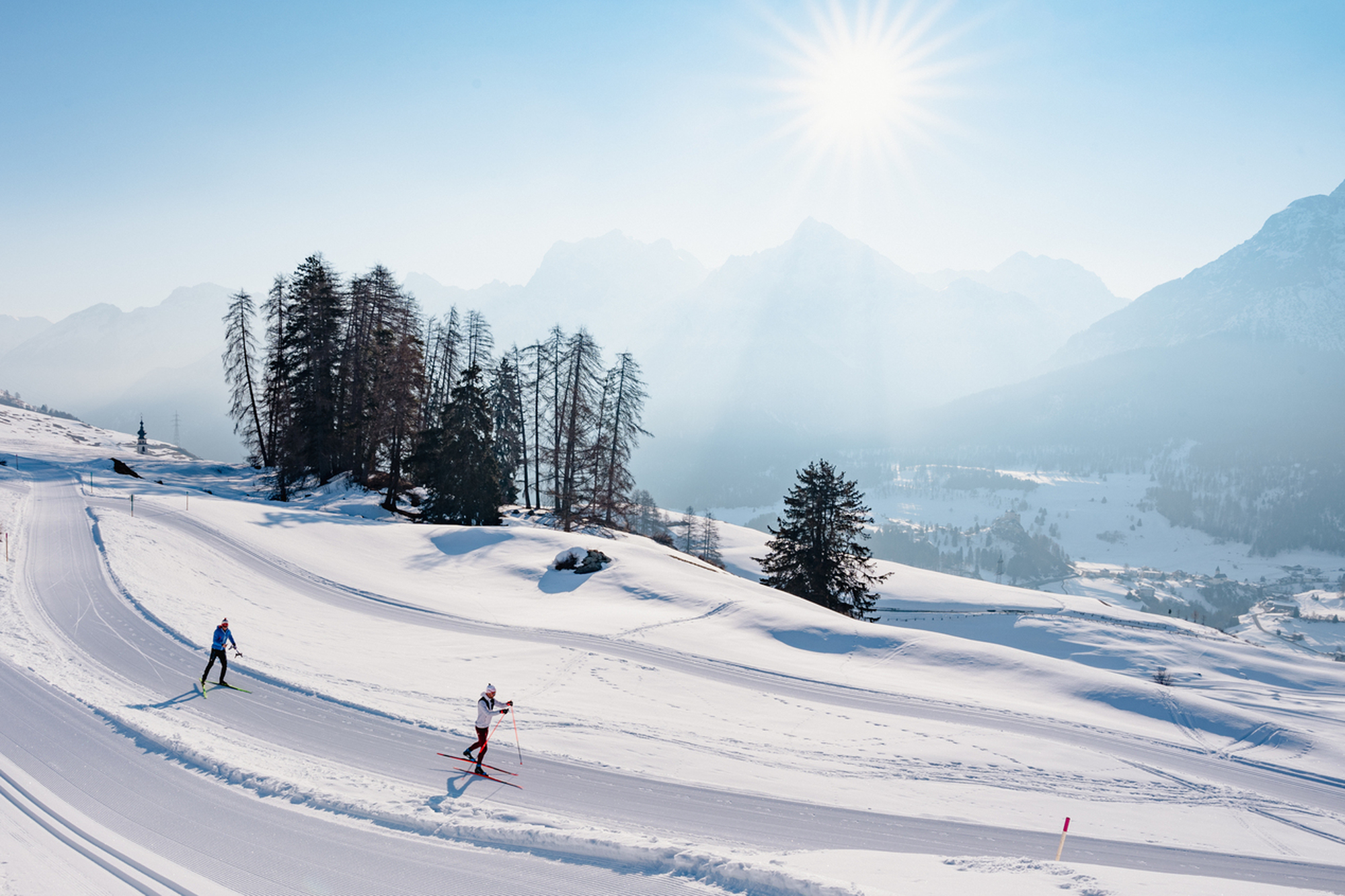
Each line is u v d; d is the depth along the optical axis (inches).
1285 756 908.0
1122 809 645.3
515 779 505.4
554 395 2151.8
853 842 475.5
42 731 490.0
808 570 1807.3
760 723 768.9
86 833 372.8
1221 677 1704.0
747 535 5265.8
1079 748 812.6
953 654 1175.6
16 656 628.1
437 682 761.0
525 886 347.3
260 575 1144.2
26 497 1395.2
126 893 327.3
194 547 1183.6
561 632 1066.7
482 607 1189.7
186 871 346.6
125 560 1002.7
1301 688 1711.4
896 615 2815.0
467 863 367.6
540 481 2165.4
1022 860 446.9
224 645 624.4
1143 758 818.8
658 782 532.7
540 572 1429.6
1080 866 457.1
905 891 367.2
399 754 525.3
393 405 1823.3
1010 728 856.9
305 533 1437.0
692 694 847.7
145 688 601.3
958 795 616.7
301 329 1822.1
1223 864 550.3
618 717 710.5
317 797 424.5
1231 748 916.6
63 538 1092.5
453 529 1619.1
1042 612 2684.5
